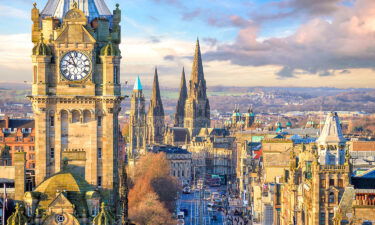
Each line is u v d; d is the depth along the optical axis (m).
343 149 170.75
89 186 106.50
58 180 104.12
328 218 165.88
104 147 134.00
